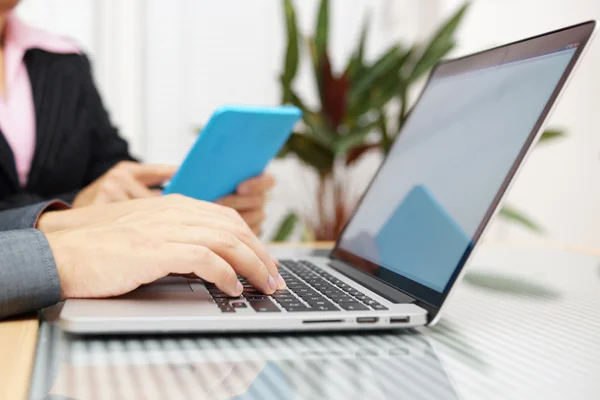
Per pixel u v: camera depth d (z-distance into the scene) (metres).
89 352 0.43
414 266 0.59
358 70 1.99
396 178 0.75
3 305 0.48
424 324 0.50
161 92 2.17
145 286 0.58
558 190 2.16
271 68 2.25
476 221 0.53
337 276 0.68
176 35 2.16
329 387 0.36
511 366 0.41
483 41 2.21
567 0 2.12
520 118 0.56
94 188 1.05
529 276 0.79
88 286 0.51
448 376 0.39
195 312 0.47
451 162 0.64
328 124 1.94
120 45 2.10
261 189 0.98
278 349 0.45
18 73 1.33
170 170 1.06
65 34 2.04
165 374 0.38
